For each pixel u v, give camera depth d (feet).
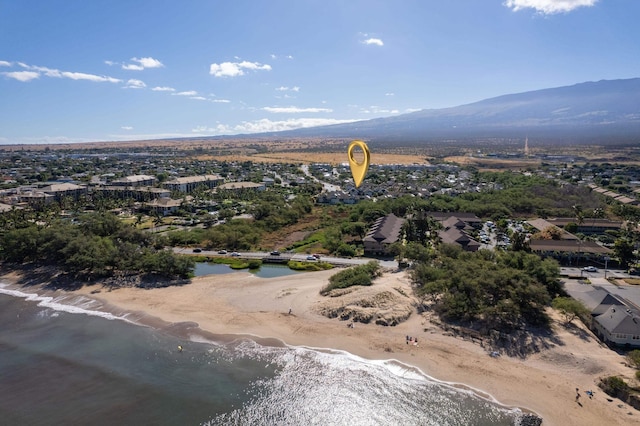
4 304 383.65
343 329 325.42
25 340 318.86
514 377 262.26
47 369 280.10
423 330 319.27
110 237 508.53
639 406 232.53
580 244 494.18
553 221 633.20
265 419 231.71
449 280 344.90
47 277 436.76
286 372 274.57
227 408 240.53
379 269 427.33
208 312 361.51
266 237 615.16
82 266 426.10
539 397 243.81
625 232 572.92
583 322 324.60
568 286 369.71
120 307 373.20
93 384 263.08
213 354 297.12
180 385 261.44
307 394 252.62
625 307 313.32
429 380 263.29
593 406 235.20
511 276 328.49
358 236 597.93
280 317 348.38
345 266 475.72
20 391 256.93
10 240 465.06
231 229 595.06
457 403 241.76
